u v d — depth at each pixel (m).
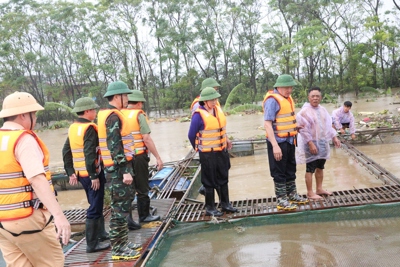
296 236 4.98
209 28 42.72
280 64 38.47
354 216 5.41
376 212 5.43
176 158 12.48
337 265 4.09
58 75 43.41
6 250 3.33
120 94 4.58
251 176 9.23
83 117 4.91
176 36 40.69
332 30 39.50
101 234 5.13
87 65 40.28
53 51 43.44
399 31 40.06
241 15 42.34
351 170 8.77
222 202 5.95
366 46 38.16
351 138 11.35
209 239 5.22
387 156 9.66
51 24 42.28
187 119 28.20
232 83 45.38
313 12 39.53
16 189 3.14
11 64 41.06
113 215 4.57
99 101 42.28
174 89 44.62
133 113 5.57
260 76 46.19
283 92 5.58
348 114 10.95
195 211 6.21
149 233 5.29
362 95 35.75
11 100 3.28
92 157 4.66
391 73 40.75
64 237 3.00
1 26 41.38
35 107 3.32
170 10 41.22
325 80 41.62
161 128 24.30
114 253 4.61
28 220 3.17
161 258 4.75
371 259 4.14
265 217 5.56
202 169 5.83
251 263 4.37
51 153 17.73
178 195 7.54
